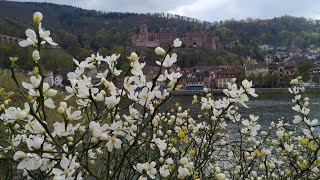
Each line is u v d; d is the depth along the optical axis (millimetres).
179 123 4418
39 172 2309
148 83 2430
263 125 13328
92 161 3016
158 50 2348
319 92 56000
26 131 2662
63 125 1979
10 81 9570
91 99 2299
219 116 3283
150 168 2268
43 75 1976
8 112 1922
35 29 1968
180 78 2365
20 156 1866
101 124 2486
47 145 2078
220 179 2482
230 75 73438
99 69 2617
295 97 3797
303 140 3115
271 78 76125
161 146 2436
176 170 2883
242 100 2943
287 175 3729
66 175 1863
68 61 52469
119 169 2367
